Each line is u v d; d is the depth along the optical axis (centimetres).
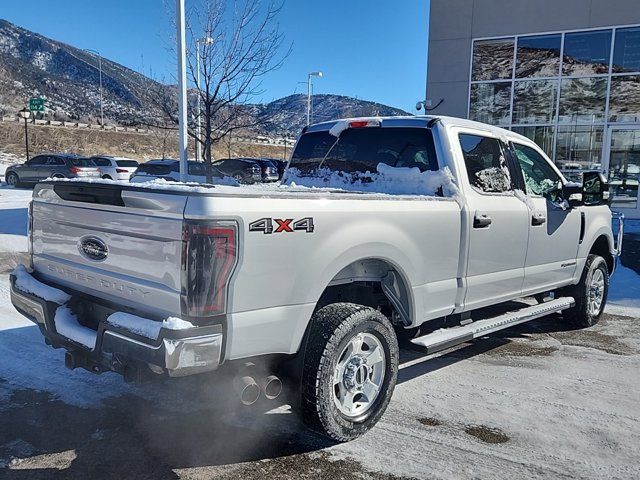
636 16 1502
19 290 387
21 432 363
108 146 5566
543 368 509
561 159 1644
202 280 284
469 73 1702
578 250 604
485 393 446
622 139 1579
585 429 388
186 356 280
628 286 862
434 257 416
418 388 455
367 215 361
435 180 451
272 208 308
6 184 2670
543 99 1639
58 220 373
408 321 410
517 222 497
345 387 357
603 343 593
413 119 482
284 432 374
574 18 1567
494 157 499
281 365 347
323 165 539
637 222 1542
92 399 414
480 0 1661
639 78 1530
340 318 345
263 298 307
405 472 328
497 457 347
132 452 343
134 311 322
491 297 486
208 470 326
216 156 4812
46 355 495
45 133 5434
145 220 306
